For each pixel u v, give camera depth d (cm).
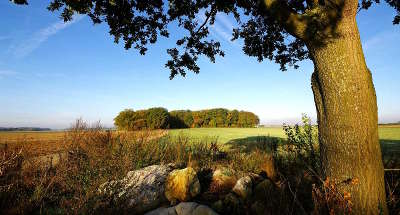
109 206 394
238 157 664
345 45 305
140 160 636
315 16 312
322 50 321
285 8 330
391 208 323
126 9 512
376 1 591
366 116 300
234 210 387
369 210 287
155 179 485
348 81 303
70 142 716
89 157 614
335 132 312
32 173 540
